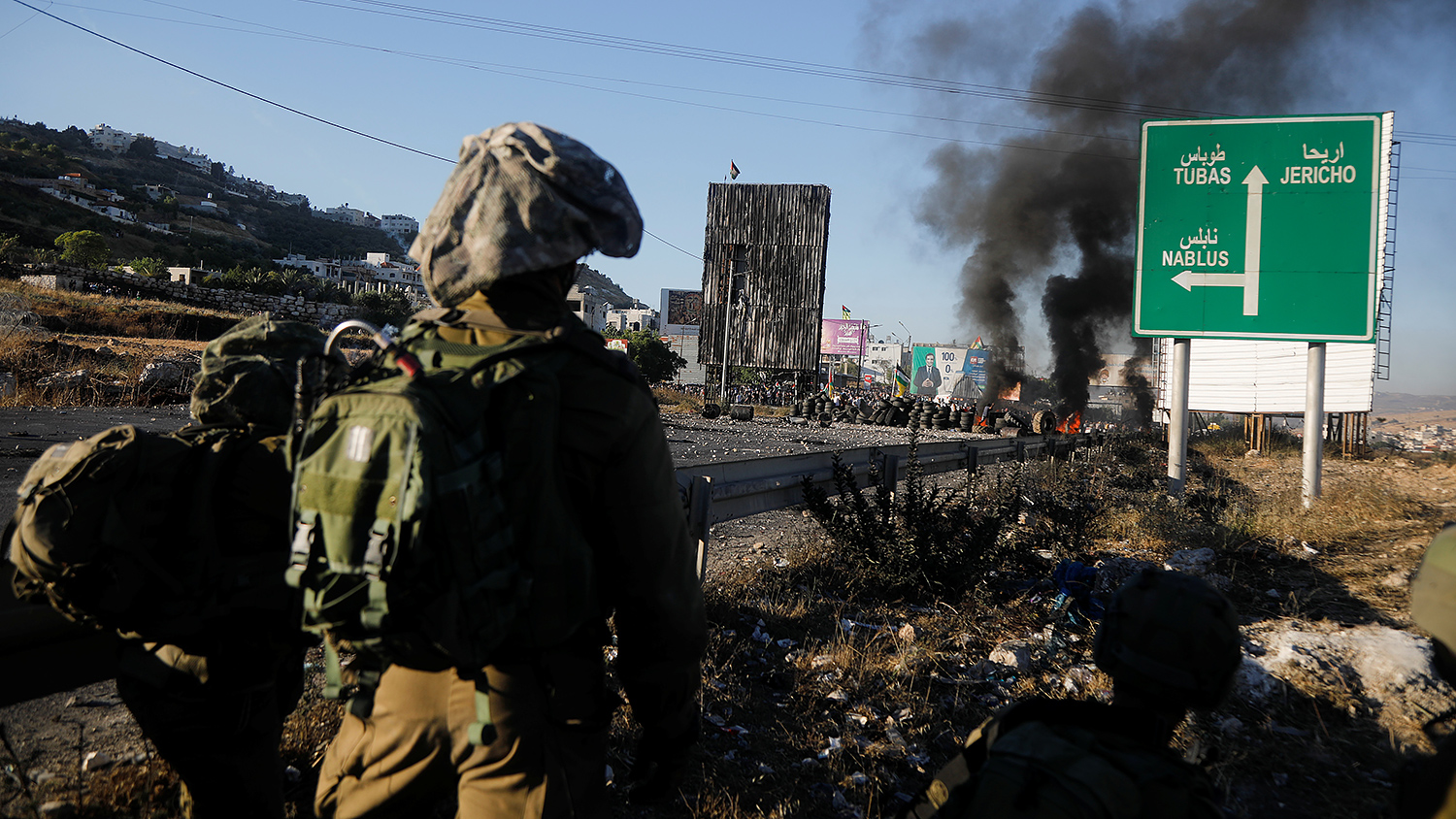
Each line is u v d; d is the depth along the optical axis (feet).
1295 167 29.89
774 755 9.55
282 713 5.84
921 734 10.33
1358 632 13.24
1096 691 11.93
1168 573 4.36
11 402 38.99
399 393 3.54
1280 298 29.78
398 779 4.11
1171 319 30.94
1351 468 46.55
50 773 7.34
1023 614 15.71
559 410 3.87
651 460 4.03
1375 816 4.47
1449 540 4.03
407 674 4.05
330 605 3.51
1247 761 9.91
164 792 7.23
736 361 135.33
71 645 5.74
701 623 4.30
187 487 4.66
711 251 135.64
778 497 16.69
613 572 4.08
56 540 4.27
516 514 3.69
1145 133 31.58
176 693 5.02
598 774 4.31
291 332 5.31
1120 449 54.24
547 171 4.09
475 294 4.21
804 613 14.44
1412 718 11.04
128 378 47.44
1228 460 59.77
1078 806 3.36
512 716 3.84
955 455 28.81
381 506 3.39
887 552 16.49
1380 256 29.19
